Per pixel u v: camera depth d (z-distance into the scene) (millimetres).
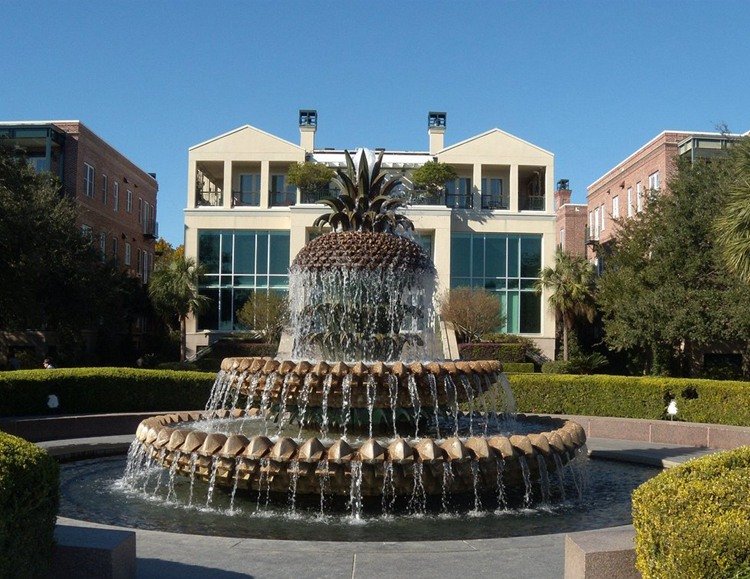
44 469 4270
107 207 39906
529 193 42219
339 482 7441
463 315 32125
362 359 9617
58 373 14547
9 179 23500
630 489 9406
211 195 42469
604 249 38281
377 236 9680
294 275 9992
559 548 5641
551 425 10430
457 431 9172
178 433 8250
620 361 35469
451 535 6934
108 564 4352
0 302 25453
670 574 3607
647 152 36125
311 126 42344
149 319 39719
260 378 9047
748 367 27312
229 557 5301
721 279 24875
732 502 3783
